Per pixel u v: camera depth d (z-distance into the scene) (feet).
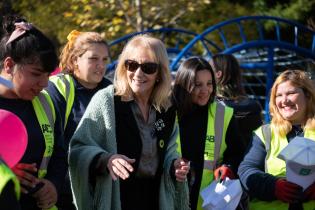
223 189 13.15
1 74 10.71
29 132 10.93
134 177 11.86
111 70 27.12
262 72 52.21
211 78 15.23
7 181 7.82
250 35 51.26
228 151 15.44
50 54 10.49
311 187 12.94
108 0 38.24
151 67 11.81
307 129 13.56
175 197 12.45
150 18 41.22
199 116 15.25
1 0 23.97
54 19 39.47
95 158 11.32
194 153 14.97
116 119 11.85
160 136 12.14
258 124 18.13
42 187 10.86
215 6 48.91
